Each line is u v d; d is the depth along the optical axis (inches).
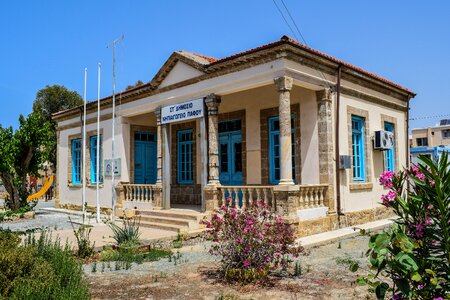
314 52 428.8
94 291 245.1
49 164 1274.6
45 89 1381.6
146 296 235.0
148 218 515.8
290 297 229.1
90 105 691.4
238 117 556.4
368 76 516.7
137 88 582.6
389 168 586.6
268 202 417.1
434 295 143.5
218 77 473.4
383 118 565.9
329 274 279.3
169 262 324.2
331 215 443.5
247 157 540.7
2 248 201.8
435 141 1924.2
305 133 467.8
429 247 152.0
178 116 524.4
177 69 528.4
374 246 144.9
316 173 454.6
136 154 649.6
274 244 267.1
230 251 271.0
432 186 150.6
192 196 624.7
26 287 170.9
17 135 690.2
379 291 145.3
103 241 395.9
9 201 690.8
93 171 702.5
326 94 451.5
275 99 510.0
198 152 621.0
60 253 245.6
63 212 722.2
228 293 237.5
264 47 413.1
